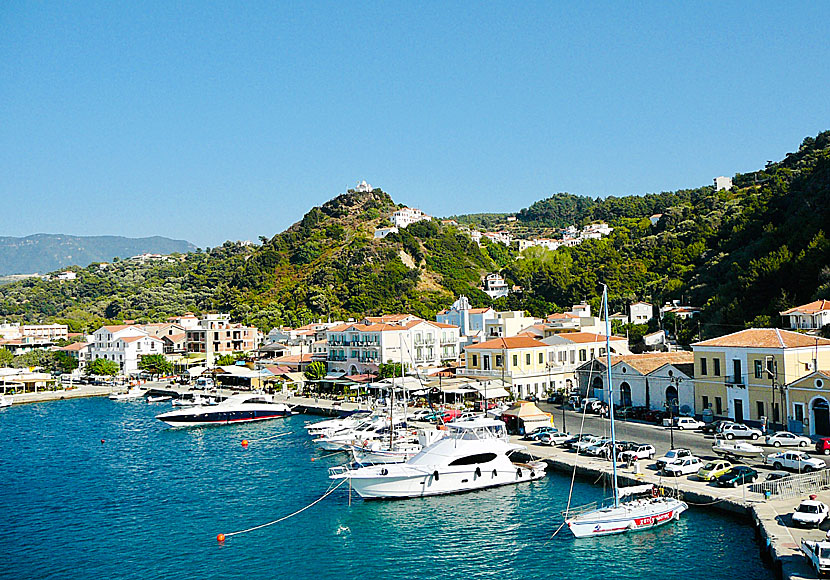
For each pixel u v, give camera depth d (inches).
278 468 3147.1
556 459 2824.8
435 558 1987.0
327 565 1962.4
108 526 2348.7
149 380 7244.1
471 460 2620.6
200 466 3240.7
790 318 4456.2
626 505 2161.7
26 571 1962.4
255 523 2346.2
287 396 5428.2
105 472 3161.9
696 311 6476.4
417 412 4065.0
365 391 5017.2
